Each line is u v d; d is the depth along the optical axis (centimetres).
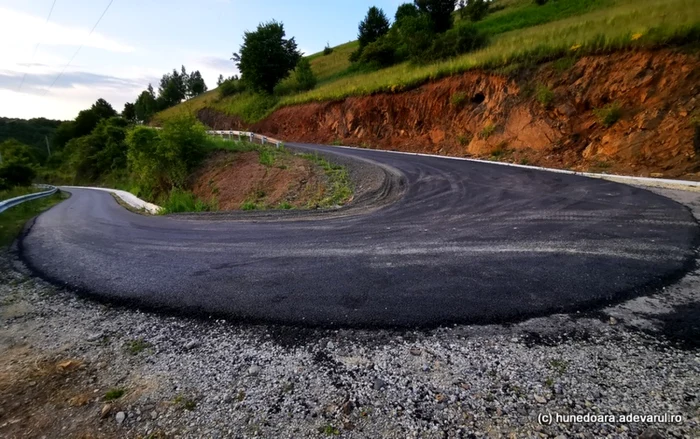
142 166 2095
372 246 486
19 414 204
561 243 441
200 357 255
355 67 3525
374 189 978
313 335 273
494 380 217
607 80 1162
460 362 234
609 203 633
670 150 898
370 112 2228
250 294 350
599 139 1099
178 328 297
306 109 2841
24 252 599
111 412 203
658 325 262
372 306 310
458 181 959
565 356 235
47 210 1455
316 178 1255
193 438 183
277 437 181
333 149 1977
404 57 2989
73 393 222
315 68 4369
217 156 1920
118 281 413
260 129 3278
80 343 283
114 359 258
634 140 994
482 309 294
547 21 2228
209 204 1420
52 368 250
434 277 362
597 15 1634
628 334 254
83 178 4506
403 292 332
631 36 1151
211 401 210
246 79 3678
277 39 3472
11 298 384
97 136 4400
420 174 1098
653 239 437
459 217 619
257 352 256
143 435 186
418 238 511
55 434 188
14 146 5512
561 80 1300
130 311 333
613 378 212
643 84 1059
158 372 240
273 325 291
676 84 988
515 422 185
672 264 361
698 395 195
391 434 181
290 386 220
